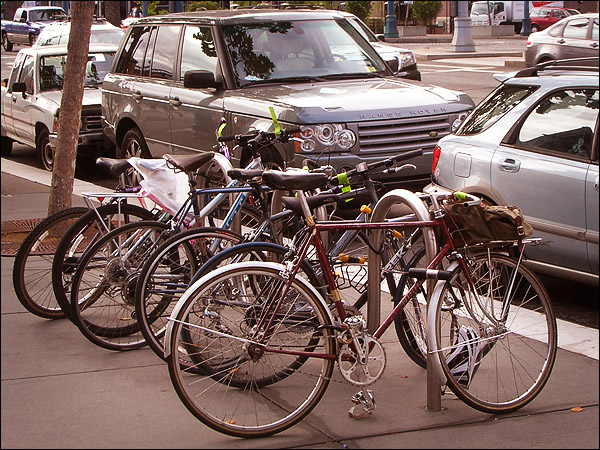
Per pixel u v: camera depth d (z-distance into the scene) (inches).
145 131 439.5
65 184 348.8
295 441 179.0
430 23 1889.8
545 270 264.5
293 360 201.2
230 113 376.8
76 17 340.5
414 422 185.9
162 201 226.7
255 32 404.2
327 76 399.2
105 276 225.3
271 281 186.4
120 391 202.8
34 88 552.4
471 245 190.1
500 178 273.6
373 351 198.1
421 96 371.9
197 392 199.8
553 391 200.4
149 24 454.6
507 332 197.6
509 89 288.0
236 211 230.7
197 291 178.9
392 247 211.8
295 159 347.6
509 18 1932.8
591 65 283.1
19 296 248.1
